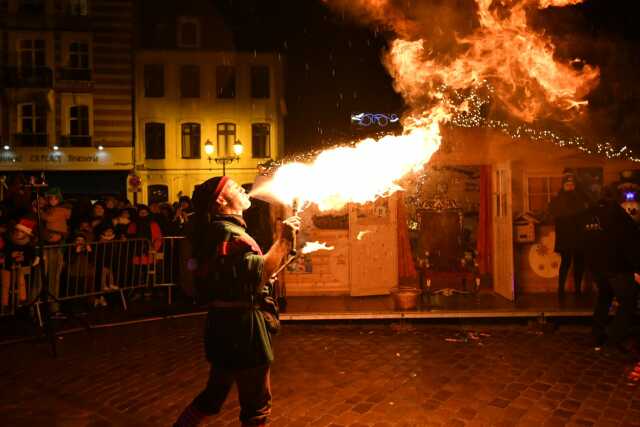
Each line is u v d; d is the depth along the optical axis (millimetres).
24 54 25172
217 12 28000
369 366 5500
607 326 6324
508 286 8016
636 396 4523
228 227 3027
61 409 4484
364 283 8555
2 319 8109
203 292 3047
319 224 8672
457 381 4980
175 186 27531
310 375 5223
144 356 6051
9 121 24969
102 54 25406
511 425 3979
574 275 8320
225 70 27891
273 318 3131
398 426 3996
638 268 5773
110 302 9250
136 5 27062
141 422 4195
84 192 25484
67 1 25297
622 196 8219
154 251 9039
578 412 4207
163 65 27375
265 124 28094
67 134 25375
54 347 6109
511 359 5672
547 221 8602
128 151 25672
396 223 8758
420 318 7512
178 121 27516
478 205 9109
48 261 7918
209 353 2998
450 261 8977
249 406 3107
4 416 4336
